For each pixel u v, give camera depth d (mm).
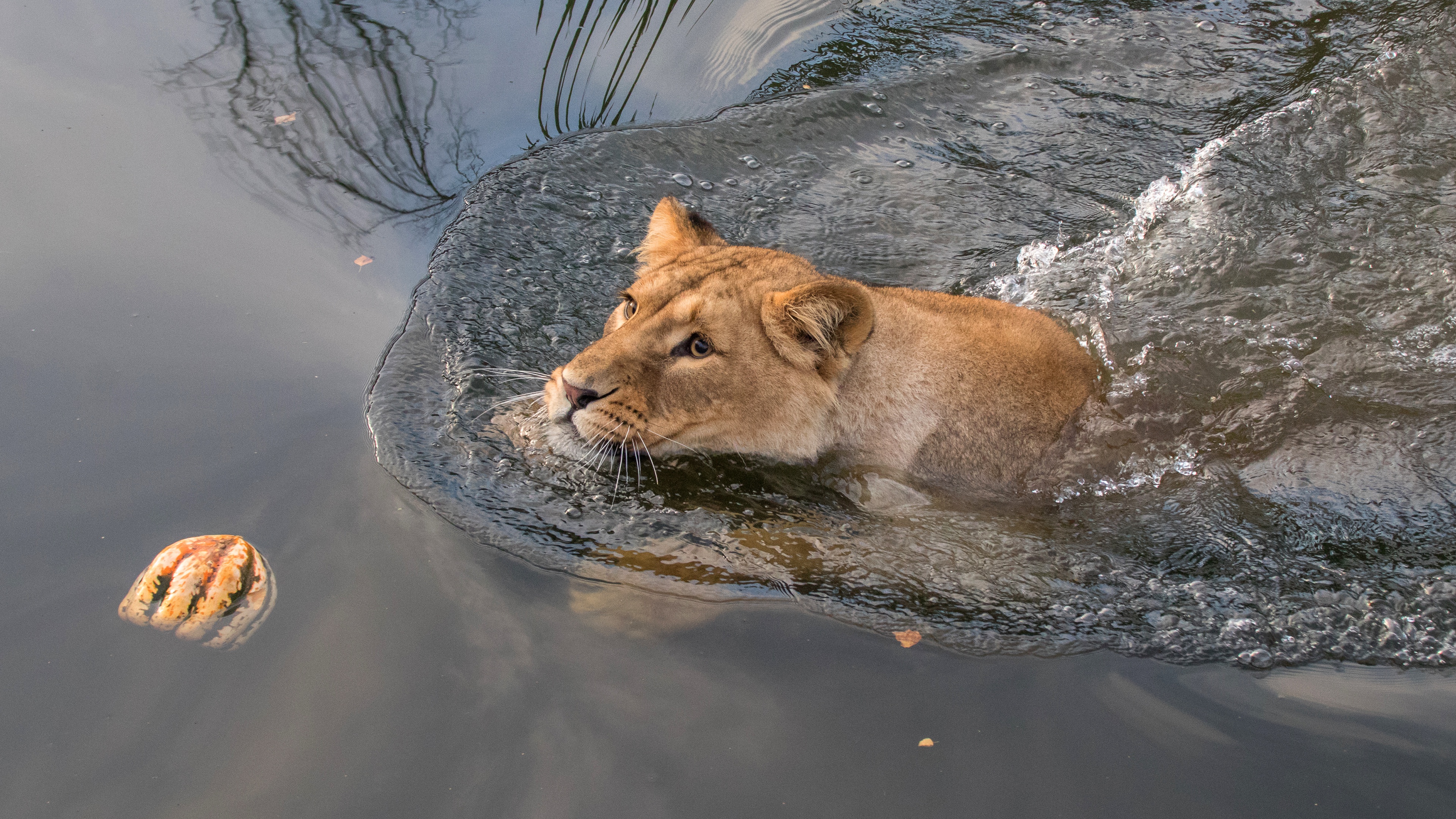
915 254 7699
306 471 4930
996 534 5172
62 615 4043
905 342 5543
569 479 5238
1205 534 5184
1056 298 7129
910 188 8438
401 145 8102
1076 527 5242
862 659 4266
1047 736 3912
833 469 5566
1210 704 4113
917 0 11078
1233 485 5523
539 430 5488
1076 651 4379
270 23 9523
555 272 6855
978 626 4500
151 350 5582
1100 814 3572
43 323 5625
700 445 5508
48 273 6043
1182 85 9766
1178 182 8438
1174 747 3877
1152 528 5223
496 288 6574
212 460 4902
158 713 3729
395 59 9148
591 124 8766
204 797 3457
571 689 4000
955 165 8742
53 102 7879
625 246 7246
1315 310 6914
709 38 10195
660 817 3510
